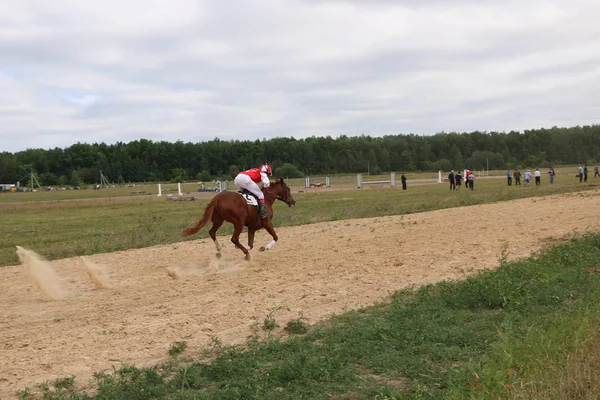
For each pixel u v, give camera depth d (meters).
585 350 5.49
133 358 6.72
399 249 13.71
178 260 13.90
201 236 19.02
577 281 9.14
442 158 129.62
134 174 122.00
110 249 16.80
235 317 8.32
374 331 7.05
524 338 6.21
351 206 29.56
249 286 10.34
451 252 12.90
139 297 9.91
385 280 10.48
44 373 6.28
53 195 73.44
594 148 136.50
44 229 25.09
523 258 11.50
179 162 123.88
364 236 16.28
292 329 7.58
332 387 5.57
